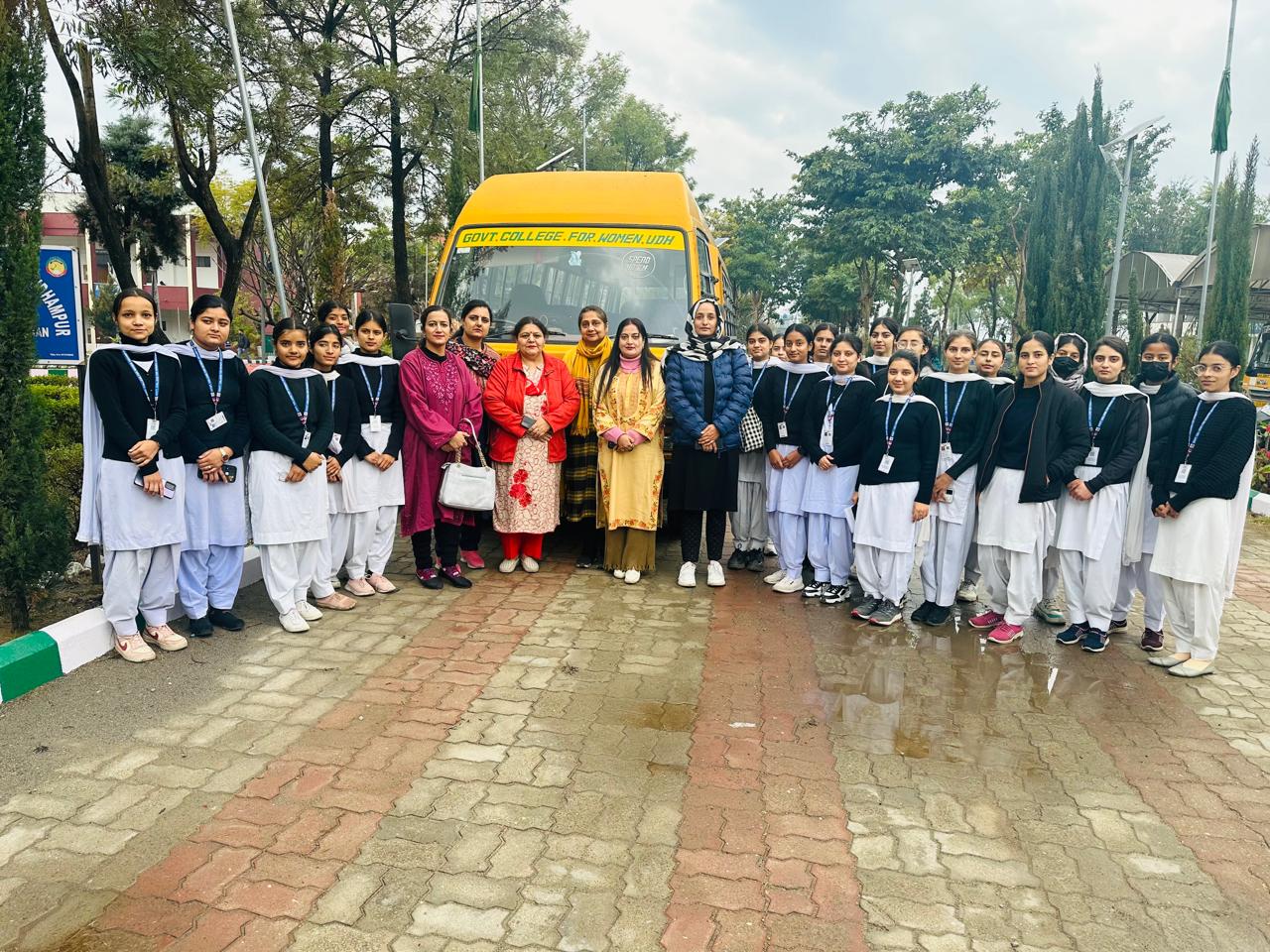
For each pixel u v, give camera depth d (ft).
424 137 62.08
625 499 18.85
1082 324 52.49
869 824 9.76
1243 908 8.49
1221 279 45.68
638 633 15.81
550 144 102.17
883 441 16.30
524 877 8.61
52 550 14.51
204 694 12.68
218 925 7.84
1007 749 11.76
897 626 16.88
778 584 18.93
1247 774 11.28
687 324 18.92
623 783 10.46
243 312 97.09
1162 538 14.80
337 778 10.39
